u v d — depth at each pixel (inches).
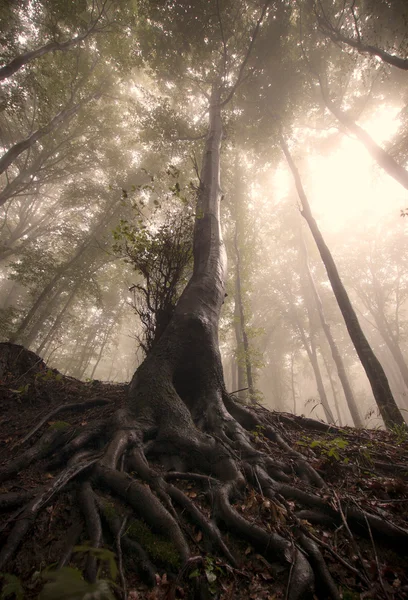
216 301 166.2
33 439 110.5
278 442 117.0
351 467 101.6
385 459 113.5
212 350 140.5
